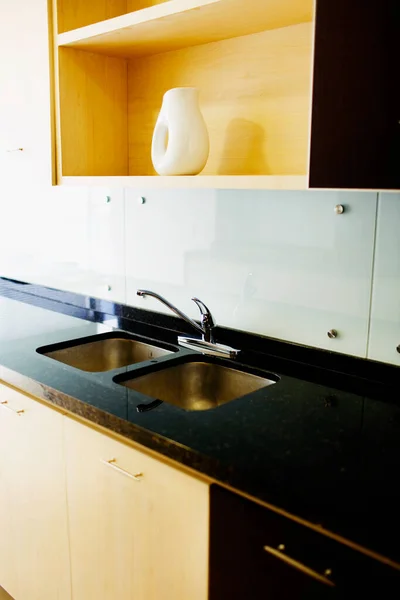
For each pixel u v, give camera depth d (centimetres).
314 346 164
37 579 177
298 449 115
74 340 198
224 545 114
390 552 86
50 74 181
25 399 165
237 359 174
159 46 177
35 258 268
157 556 131
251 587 110
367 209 146
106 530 144
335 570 96
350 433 124
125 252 220
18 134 205
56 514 162
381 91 104
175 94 156
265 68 162
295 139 158
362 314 152
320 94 110
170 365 175
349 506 95
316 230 158
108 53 189
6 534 188
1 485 185
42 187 201
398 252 142
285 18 145
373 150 106
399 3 99
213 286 189
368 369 153
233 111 172
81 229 238
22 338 200
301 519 98
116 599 146
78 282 246
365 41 104
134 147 204
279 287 169
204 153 160
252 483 105
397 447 117
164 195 200
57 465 157
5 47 202
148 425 126
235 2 130
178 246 198
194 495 118
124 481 135
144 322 218
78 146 189
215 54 173
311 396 145
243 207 175
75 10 182
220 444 117
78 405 140
